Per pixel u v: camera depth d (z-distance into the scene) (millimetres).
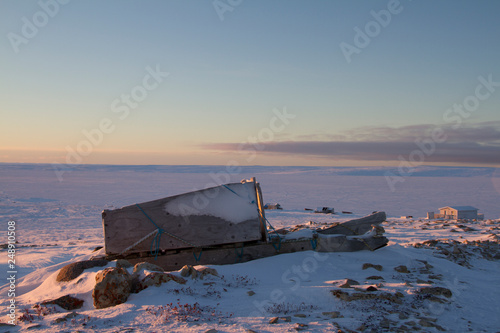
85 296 7383
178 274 8219
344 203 117188
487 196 152750
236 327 5770
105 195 125312
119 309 6562
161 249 10414
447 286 8594
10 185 167875
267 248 10828
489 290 8727
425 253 12109
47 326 5922
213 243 10523
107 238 10305
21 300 7984
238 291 7898
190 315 6266
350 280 8273
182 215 10484
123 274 7273
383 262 10461
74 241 29266
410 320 6367
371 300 7156
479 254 12711
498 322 6621
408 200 132375
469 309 7238
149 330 5582
